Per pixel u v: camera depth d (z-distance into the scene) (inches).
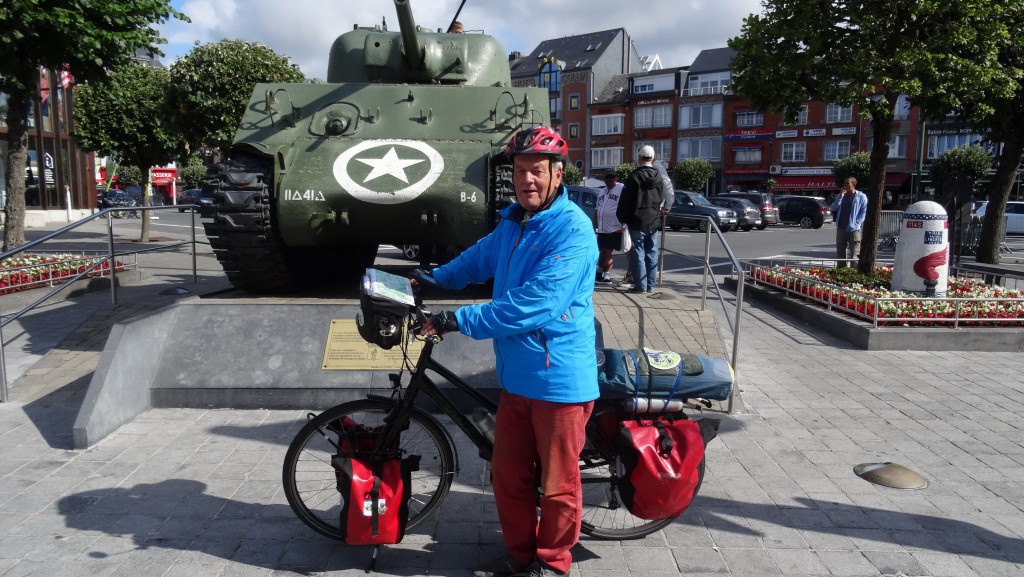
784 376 260.5
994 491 164.9
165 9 407.2
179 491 155.3
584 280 116.7
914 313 314.8
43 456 173.3
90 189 1222.9
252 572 126.0
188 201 1617.9
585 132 2335.1
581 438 119.9
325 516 143.1
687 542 139.1
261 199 220.5
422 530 142.3
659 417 134.3
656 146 2193.7
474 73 295.3
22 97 402.3
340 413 130.3
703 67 2110.0
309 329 211.3
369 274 125.8
